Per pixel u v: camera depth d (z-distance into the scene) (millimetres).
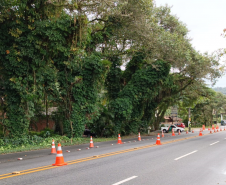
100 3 17047
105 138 24969
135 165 9172
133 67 29469
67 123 20906
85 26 18734
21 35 16812
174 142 19953
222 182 6875
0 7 15289
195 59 27516
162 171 8164
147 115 33562
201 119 69312
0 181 6535
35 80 17781
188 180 7020
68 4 15953
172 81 30766
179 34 27266
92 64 20672
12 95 17438
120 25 21922
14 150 13969
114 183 6441
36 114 26859
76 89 20703
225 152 13461
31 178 6898
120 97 27391
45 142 17828
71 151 13812
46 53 18000
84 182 6500
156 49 23953
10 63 16547
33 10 16438
